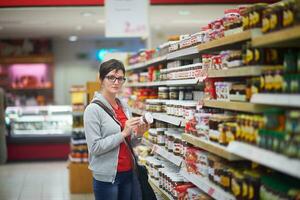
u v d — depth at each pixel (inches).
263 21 88.6
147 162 195.8
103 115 128.6
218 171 110.5
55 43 518.3
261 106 90.1
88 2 276.7
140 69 274.7
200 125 122.6
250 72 92.6
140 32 239.9
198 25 406.9
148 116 131.0
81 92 268.4
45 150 383.9
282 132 77.8
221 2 283.6
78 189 262.7
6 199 246.5
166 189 161.9
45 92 493.4
